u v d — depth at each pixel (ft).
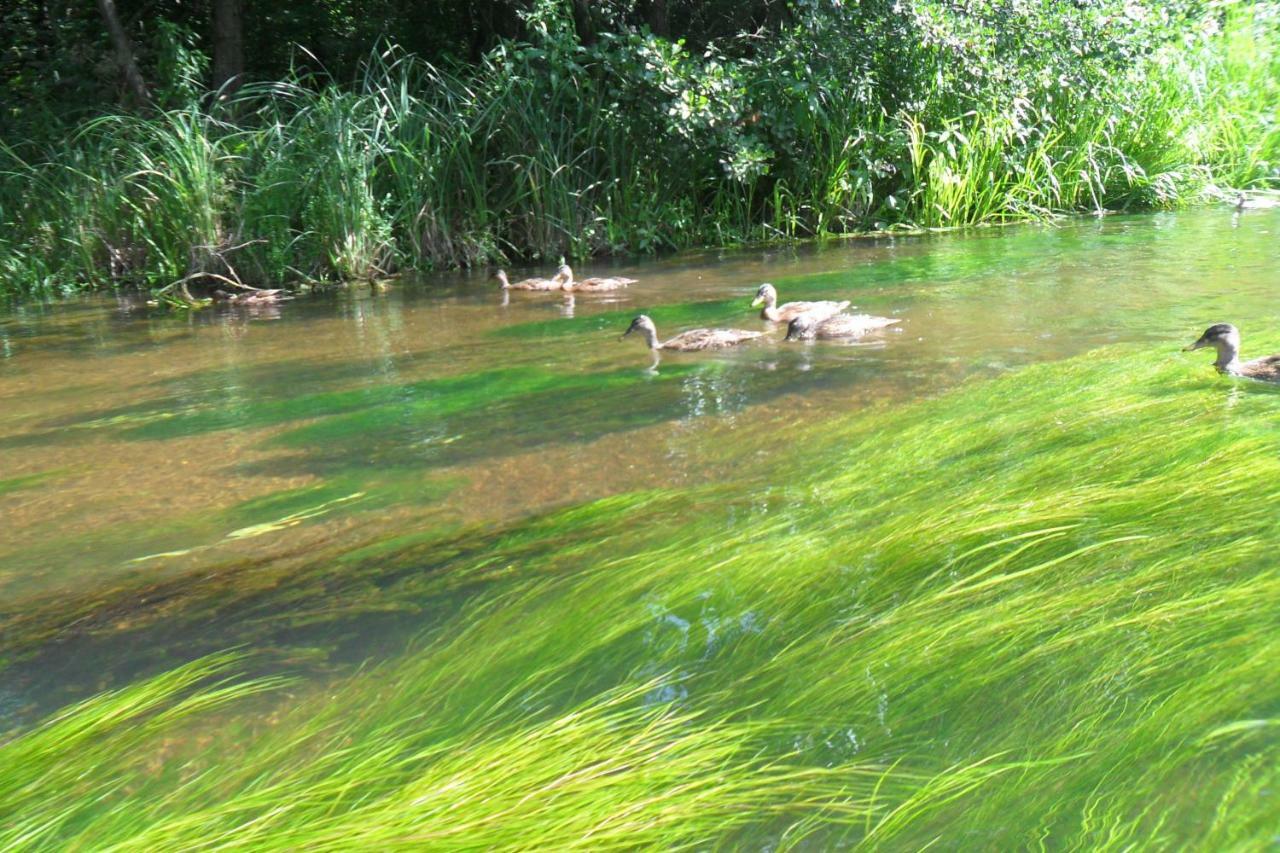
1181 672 12.60
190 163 57.72
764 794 11.40
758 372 31.81
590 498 21.89
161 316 50.16
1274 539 15.55
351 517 21.81
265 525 21.66
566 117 65.92
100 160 59.82
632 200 66.90
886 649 13.87
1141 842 10.05
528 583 17.60
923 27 64.59
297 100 66.33
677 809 10.89
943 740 12.13
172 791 12.41
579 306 46.85
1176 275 43.52
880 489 20.17
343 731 13.37
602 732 12.36
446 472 24.31
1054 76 67.77
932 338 34.65
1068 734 11.91
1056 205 69.72
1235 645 12.84
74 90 72.28
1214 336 26.76
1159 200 70.23
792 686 13.50
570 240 65.05
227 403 32.17
